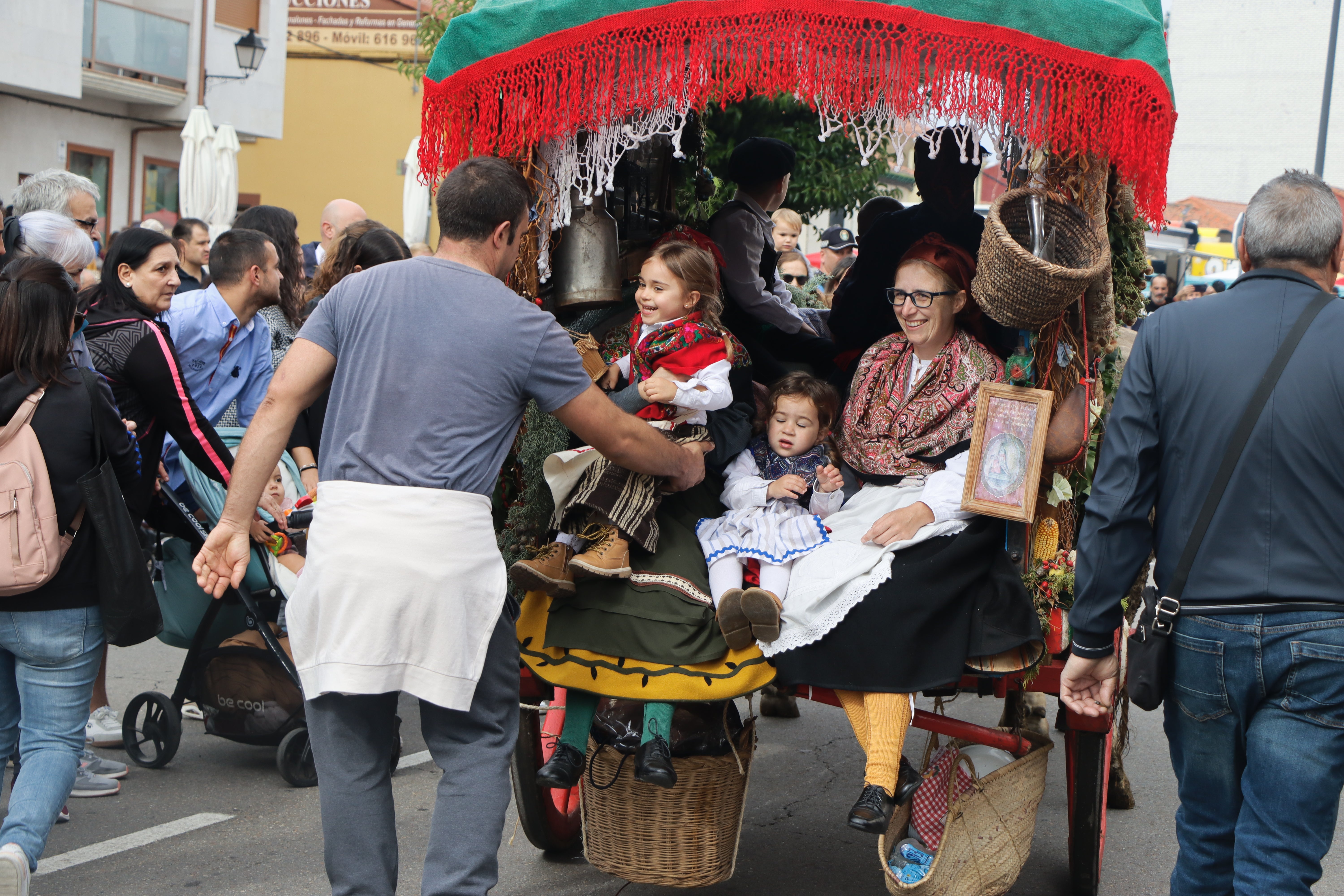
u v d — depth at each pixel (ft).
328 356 9.38
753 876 12.89
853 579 10.17
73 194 18.43
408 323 9.12
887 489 11.30
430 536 8.86
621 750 11.09
